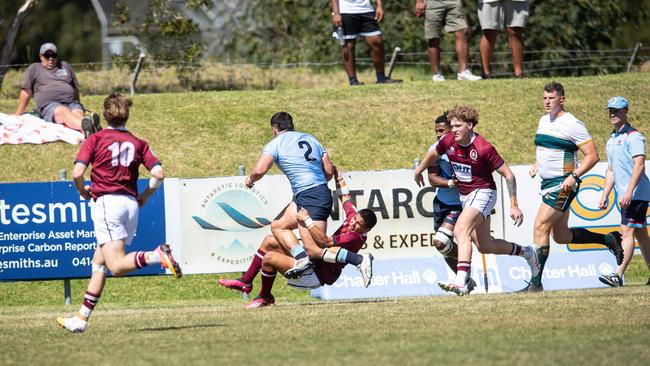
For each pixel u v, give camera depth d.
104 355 22.39
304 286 34.91
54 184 43.66
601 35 95.12
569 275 44.47
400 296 43.16
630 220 40.56
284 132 35.19
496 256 44.62
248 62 98.38
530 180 44.84
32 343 24.94
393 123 59.12
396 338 23.59
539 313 27.62
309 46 96.56
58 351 23.28
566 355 20.45
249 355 21.69
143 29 78.38
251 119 59.44
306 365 20.08
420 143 57.25
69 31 142.50
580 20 93.56
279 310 32.38
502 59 91.25
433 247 44.47
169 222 43.78
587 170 36.91
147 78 75.69
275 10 99.38
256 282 47.41
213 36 100.75
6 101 64.38
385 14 92.88
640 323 25.02
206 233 43.88
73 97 57.47
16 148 54.66
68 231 43.69
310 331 25.48
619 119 40.34
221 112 60.28
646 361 19.73
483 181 34.75
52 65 57.12
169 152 55.31
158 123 58.59
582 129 36.91
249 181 34.62
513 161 55.81
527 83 65.12
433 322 26.45
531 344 21.98
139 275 43.69
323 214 34.31
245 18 100.69
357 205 44.19
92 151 26.77
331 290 43.75
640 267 48.66
